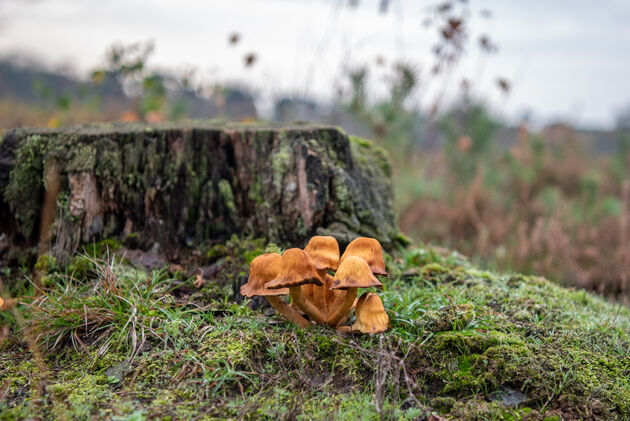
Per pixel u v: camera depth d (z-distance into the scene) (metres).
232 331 0.54
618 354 0.56
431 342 0.53
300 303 0.53
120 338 0.53
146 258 0.67
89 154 0.67
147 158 0.69
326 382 0.49
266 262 0.51
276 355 0.51
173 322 0.54
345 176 0.71
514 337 0.53
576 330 0.58
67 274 0.65
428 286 0.69
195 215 0.71
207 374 0.49
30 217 0.69
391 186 0.85
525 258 0.89
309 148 0.70
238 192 0.72
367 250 0.52
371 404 0.47
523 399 0.48
